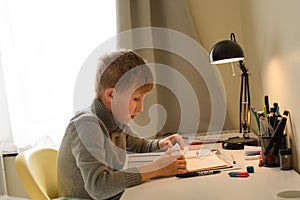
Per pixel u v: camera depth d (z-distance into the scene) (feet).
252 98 6.97
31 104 7.41
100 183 4.07
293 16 3.89
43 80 7.38
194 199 3.51
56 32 7.33
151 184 4.12
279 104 4.86
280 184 3.74
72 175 4.44
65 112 7.39
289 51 4.18
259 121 4.76
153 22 7.52
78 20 7.30
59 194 4.66
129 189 3.99
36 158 4.75
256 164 4.64
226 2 7.46
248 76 6.64
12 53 7.35
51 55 7.36
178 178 4.27
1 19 7.30
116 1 7.13
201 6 7.50
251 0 6.16
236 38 7.47
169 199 3.58
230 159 4.99
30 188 4.40
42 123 7.44
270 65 5.16
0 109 7.48
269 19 4.97
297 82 3.98
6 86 7.43
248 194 3.51
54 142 7.42
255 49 6.16
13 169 7.68
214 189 3.75
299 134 4.09
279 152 4.30
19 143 7.44
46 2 7.29
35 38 7.34
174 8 7.38
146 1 7.23
